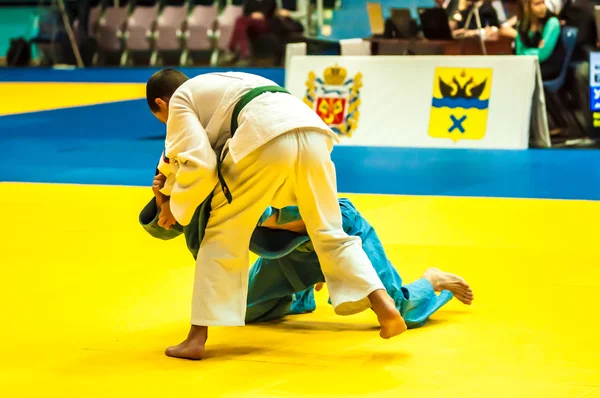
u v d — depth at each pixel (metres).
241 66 30.16
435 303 6.19
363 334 6.02
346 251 5.45
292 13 29.41
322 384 5.00
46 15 34.38
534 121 15.66
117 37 33.00
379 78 16.20
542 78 15.69
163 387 4.99
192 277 7.56
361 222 6.09
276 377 5.14
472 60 15.68
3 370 5.32
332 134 5.53
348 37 28.42
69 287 7.25
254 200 5.42
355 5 28.31
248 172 5.36
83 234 9.25
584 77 15.46
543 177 12.68
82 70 32.91
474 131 15.66
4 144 17.03
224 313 5.43
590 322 6.18
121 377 5.18
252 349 5.72
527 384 4.95
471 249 8.48
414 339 5.85
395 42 16.73
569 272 7.59
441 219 9.91
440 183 12.29
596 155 14.75
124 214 10.31
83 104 23.97
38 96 25.89
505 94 15.51
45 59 34.47
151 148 16.41
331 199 5.53
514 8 22.78
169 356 5.55
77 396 4.87
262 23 29.48
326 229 5.50
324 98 16.45
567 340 5.77
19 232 9.35
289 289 6.24
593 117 15.52
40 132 18.81
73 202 11.09
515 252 8.34
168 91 5.75
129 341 5.90
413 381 5.03
